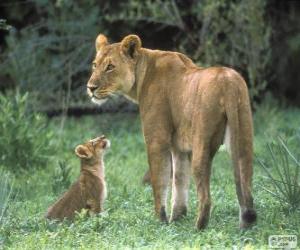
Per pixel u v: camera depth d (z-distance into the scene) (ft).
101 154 42.45
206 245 33.50
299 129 57.06
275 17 77.61
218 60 68.08
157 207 38.70
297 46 78.02
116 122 70.44
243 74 72.49
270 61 77.10
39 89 72.28
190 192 45.83
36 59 73.10
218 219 38.93
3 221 38.81
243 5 67.41
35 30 76.74
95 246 34.71
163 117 38.37
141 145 63.72
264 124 67.21
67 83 73.20
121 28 77.10
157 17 71.41
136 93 39.99
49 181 50.80
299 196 39.78
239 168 34.68
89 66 72.38
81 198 41.27
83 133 67.41
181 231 36.68
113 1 77.10
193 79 36.96
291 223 37.35
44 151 55.11
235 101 34.78
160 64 39.06
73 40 72.69
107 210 42.24
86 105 72.90
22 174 53.36
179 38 76.33
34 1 74.95
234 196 44.24
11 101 58.95
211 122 35.14
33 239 36.45
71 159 58.34
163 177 38.55
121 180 50.96
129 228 37.55
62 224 38.60
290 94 80.28
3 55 75.72
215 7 66.80
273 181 40.96
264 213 39.29
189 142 37.19
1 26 51.88
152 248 33.50
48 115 72.38
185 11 71.82
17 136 54.08
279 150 42.73
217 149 35.81
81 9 73.15
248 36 67.82
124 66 39.81
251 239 34.06
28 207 44.21
